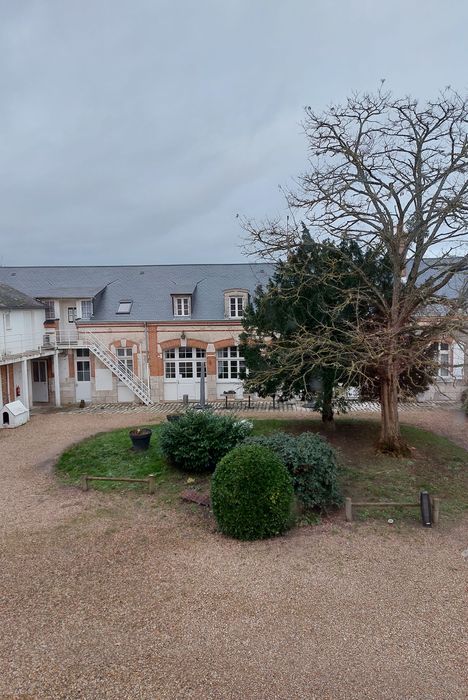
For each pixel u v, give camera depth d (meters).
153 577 7.48
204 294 28.06
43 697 4.86
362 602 6.70
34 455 15.57
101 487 12.29
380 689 4.97
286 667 5.31
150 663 5.38
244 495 8.86
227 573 7.59
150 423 19.72
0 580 7.40
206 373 26.19
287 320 14.57
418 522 9.77
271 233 13.63
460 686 5.01
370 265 14.55
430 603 6.67
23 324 24.53
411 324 13.94
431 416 21.00
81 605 6.65
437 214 12.45
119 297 28.19
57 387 26.16
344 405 15.62
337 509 10.33
